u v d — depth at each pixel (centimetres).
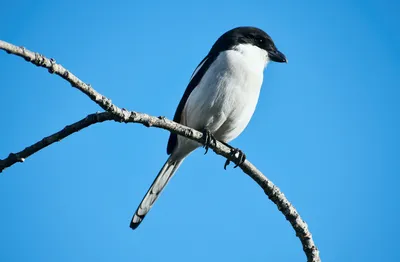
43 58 572
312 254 790
